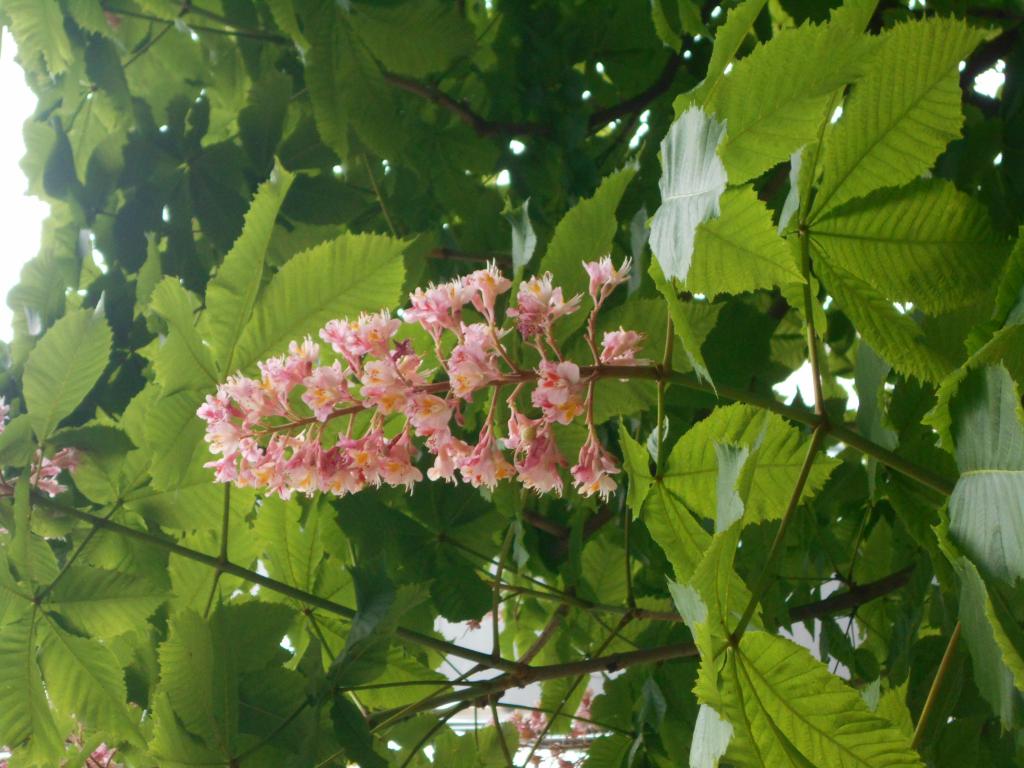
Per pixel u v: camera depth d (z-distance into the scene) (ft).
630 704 3.23
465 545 3.06
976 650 1.51
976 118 3.14
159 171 3.71
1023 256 1.48
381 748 2.59
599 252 2.40
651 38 3.96
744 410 1.93
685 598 1.61
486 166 4.03
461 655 2.60
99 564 2.84
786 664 1.53
